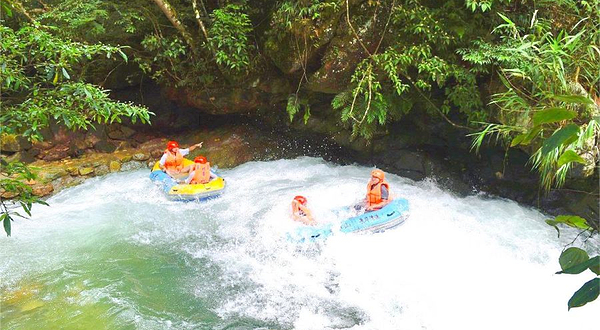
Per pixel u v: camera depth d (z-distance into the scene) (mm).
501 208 7188
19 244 6312
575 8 6141
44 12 7746
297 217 6363
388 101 7477
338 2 7113
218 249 6207
